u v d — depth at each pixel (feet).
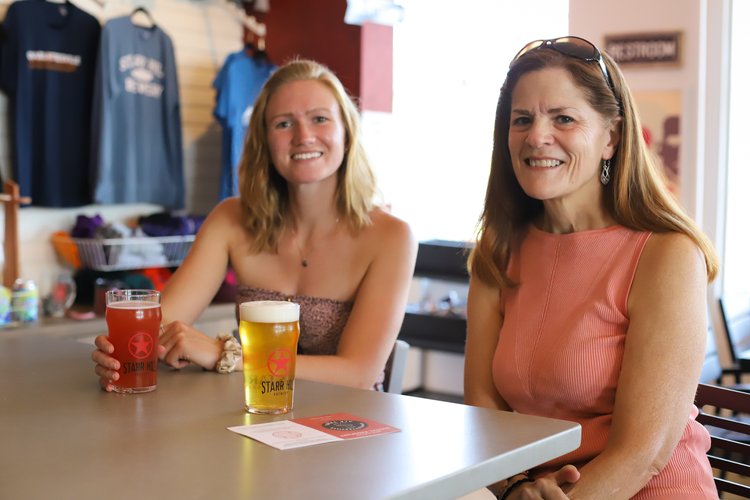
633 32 14.47
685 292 5.14
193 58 15.17
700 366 5.14
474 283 6.17
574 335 5.36
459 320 14.51
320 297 6.98
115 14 13.91
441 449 3.69
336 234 7.05
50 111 13.03
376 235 6.95
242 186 7.30
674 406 5.00
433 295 16.03
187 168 15.25
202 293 7.22
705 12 14.07
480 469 3.50
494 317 6.08
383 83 15.34
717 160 14.25
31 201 13.05
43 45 12.90
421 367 16.78
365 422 4.15
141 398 4.66
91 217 13.26
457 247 15.19
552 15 15.20
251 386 4.31
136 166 13.80
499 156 6.04
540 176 5.51
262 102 7.17
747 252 15.78
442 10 16.21
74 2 13.41
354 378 6.24
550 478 4.71
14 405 4.48
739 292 15.66
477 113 16.05
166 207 14.42
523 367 5.54
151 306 4.80
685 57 14.10
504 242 6.06
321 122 6.91
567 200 5.65
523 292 5.79
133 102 13.69
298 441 3.78
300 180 6.86
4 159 12.94
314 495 3.07
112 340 4.77
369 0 14.40
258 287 7.25
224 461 3.49
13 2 12.67
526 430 4.05
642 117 14.53
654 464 4.94
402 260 6.86
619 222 5.58
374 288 6.76
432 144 16.60
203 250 7.32
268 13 16.05
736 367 12.85
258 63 14.71
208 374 5.33
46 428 4.01
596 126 5.47
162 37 14.01
